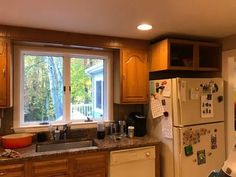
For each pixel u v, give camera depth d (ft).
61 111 9.90
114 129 10.33
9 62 7.93
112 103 10.55
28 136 8.39
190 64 9.57
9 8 6.29
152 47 9.91
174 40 9.10
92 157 8.05
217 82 9.32
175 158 8.58
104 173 8.22
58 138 9.20
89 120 10.19
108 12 6.63
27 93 9.39
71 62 10.07
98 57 10.42
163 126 9.18
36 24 7.75
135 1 5.84
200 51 10.48
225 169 3.20
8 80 7.92
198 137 8.81
